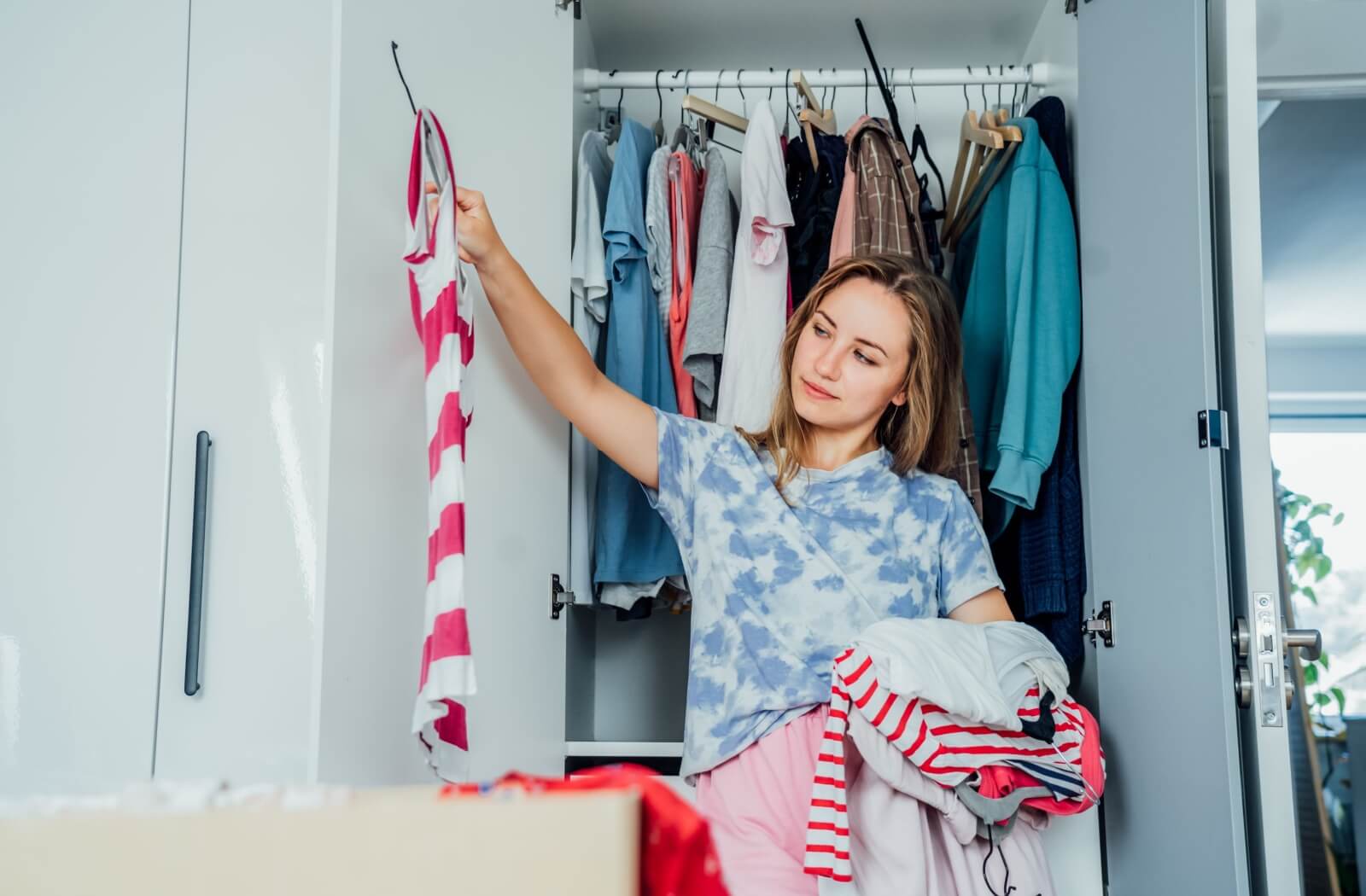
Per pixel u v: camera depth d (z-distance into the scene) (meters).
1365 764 3.53
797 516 1.60
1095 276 1.91
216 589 1.76
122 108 1.88
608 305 1.98
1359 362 4.66
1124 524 1.77
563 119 1.87
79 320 1.83
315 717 1.23
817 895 1.39
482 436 1.67
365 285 1.40
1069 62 2.09
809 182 2.05
